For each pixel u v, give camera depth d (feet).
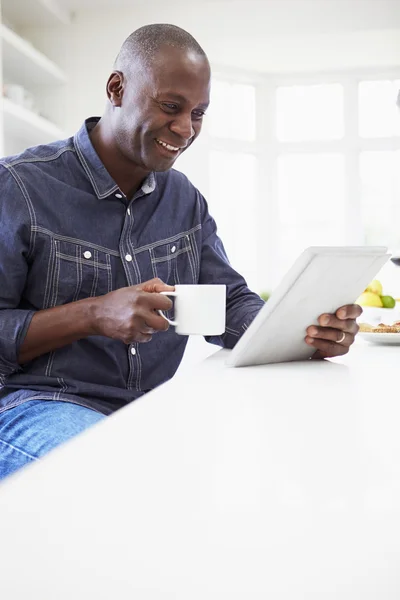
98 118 4.77
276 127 19.76
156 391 2.65
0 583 0.93
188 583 0.95
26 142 16.20
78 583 0.94
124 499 1.33
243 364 3.55
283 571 0.99
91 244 4.42
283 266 19.88
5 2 15.37
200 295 3.47
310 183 19.74
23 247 4.19
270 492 1.40
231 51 17.51
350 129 19.35
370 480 1.51
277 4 16.28
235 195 19.52
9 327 3.85
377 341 4.93
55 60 16.85
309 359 3.96
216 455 1.69
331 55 17.84
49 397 4.03
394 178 19.38
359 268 3.59
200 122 4.53
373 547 1.10
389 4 15.90
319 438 1.91
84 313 3.76
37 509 1.25
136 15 16.62
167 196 4.90
